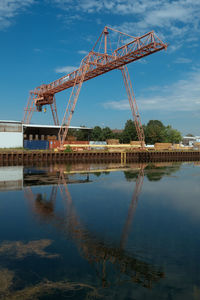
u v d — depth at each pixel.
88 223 8.84
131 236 7.64
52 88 51.38
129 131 70.69
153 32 32.12
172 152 58.03
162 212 10.42
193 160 50.06
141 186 16.78
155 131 74.31
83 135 61.66
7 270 5.49
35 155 41.25
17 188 15.41
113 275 5.32
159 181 19.09
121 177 21.11
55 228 8.26
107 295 4.62
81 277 5.23
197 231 8.20
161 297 4.58
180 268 5.66
